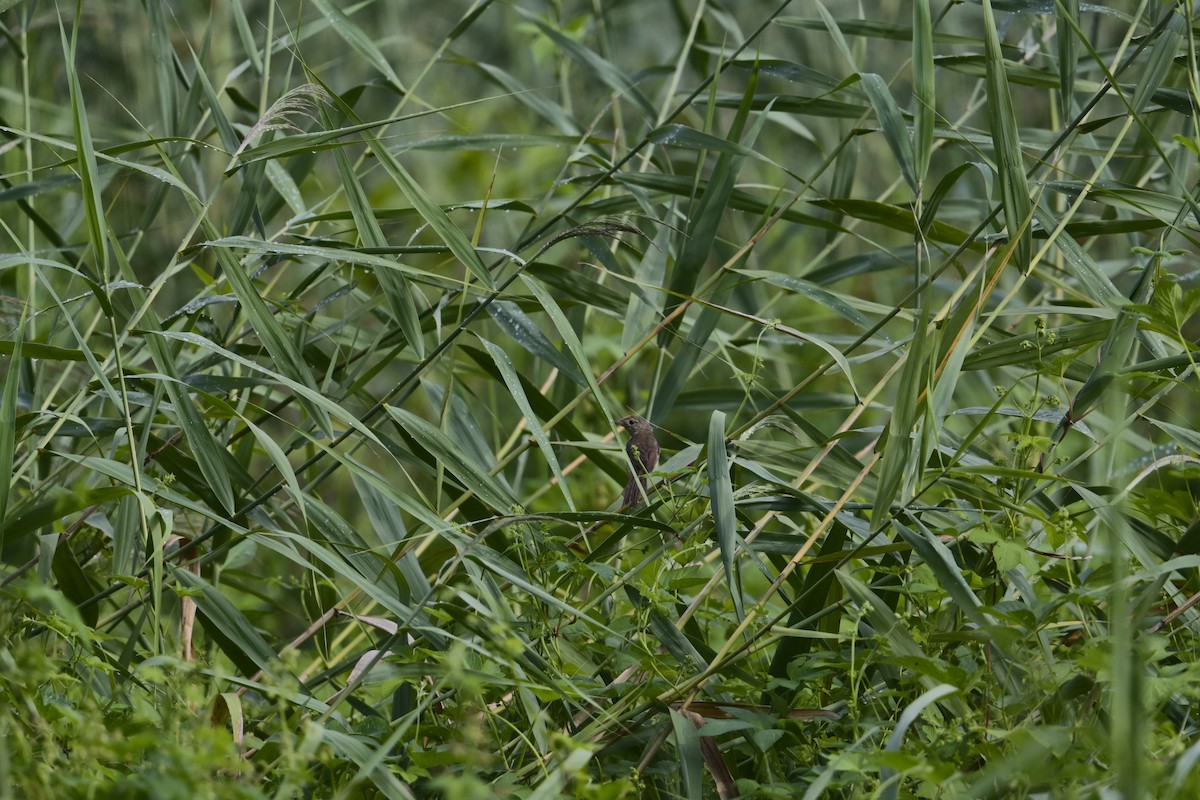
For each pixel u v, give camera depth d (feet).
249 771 21.07
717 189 23.48
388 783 21.34
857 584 21.91
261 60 24.44
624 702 22.00
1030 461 22.54
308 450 24.30
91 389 23.04
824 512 22.30
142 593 22.47
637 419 23.09
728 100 24.43
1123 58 23.81
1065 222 22.54
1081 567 22.93
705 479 22.57
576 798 21.26
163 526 22.56
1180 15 22.65
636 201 24.12
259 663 22.16
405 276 23.45
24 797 20.98
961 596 21.71
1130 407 23.65
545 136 24.20
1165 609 22.40
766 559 24.63
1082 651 21.45
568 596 22.45
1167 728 21.47
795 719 21.85
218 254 22.66
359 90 24.41
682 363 23.49
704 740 21.84
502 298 23.06
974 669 22.03
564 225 25.40
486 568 22.27
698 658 22.15
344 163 22.79
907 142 22.90
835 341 24.12
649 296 23.53
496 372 23.79
